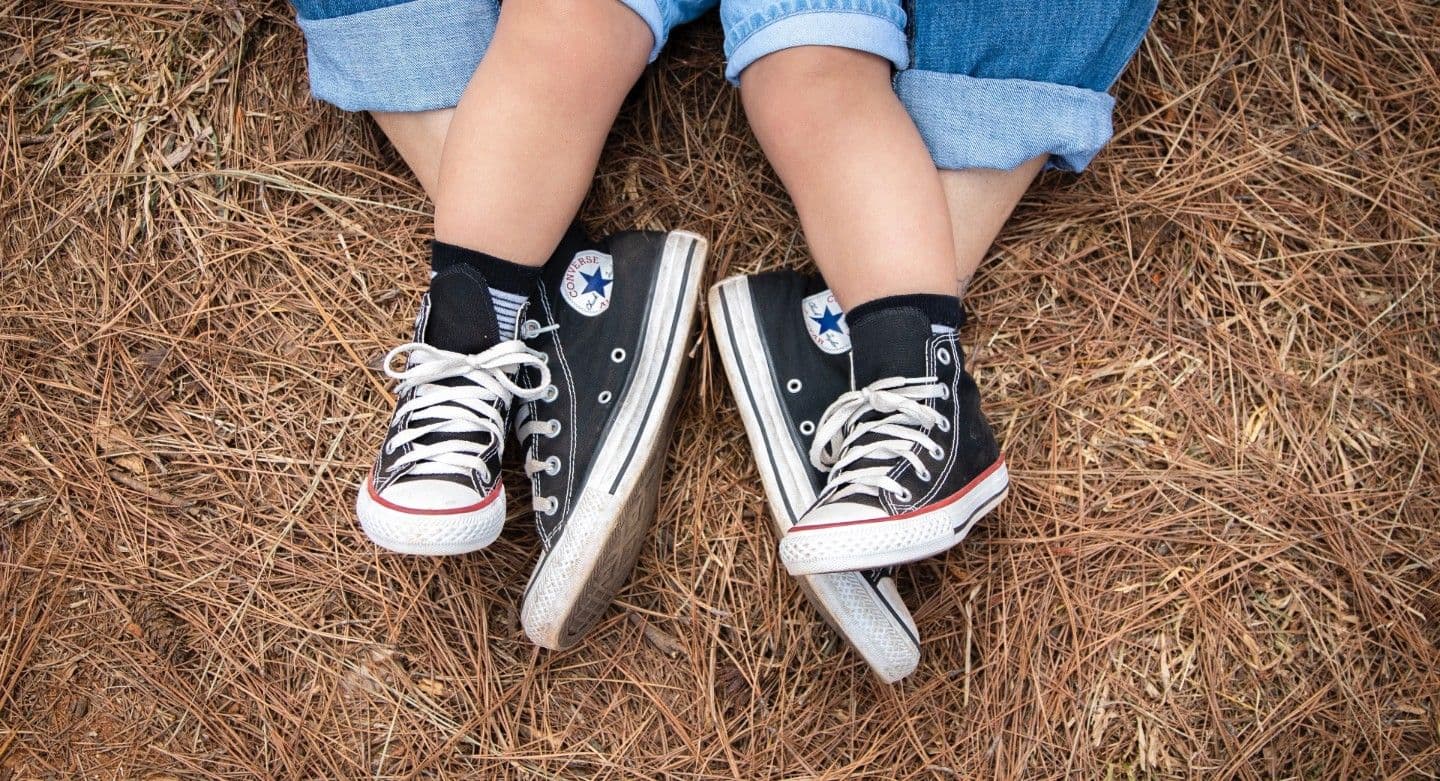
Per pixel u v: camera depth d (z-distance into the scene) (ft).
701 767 4.74
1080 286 4.92
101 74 4.88
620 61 3.97
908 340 3.82
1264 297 4.93
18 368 4.85
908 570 4.83
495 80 3.87
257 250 4.88
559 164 3.94
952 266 3.97
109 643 4.78
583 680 4.84
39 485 4.84
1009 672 4.75
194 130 4.89
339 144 4.91
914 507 3.85
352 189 4.92
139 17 4.88
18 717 4.76
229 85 4.89
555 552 4.40
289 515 4.82
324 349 4.89
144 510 4.83
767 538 4.86
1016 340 4.91
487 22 4.25
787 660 4.80
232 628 4.79
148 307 4.88
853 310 3.95
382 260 4.91
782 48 3.88
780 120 3.95
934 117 4.22
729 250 4.94
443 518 3.85
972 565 4.83
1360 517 4.83
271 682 4.79
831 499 3.99
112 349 4.87
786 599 4.84
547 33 3.83
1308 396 4.89
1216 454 4.88
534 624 4.40
